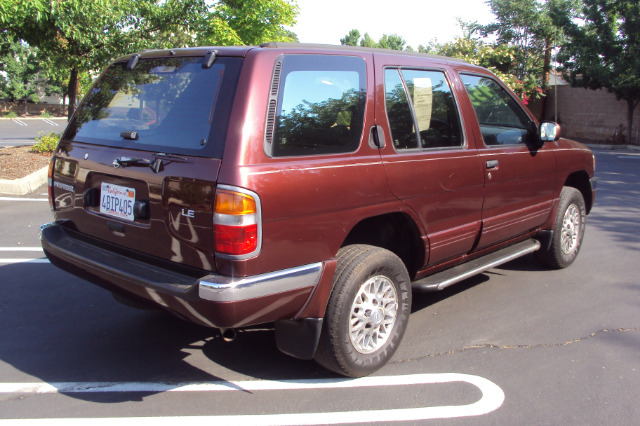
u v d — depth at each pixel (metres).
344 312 3.37
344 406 3.32
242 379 3.63
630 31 19.80
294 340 3.34
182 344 4.12
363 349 3.59
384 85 3.73
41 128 32.19
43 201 8.93
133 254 3.38
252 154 2.94
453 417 3.22
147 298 3.14
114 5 11.43
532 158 4.97
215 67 3.21
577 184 6.27
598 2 19.98
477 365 3.85
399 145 3.76
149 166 3.19
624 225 8.11
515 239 5.18
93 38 11.84
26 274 5.51
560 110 25.00
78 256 3.50
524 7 21.72
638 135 21.95
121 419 3.15
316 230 3.21
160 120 3.31
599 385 3.60
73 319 4.52
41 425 3.07
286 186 3.03
